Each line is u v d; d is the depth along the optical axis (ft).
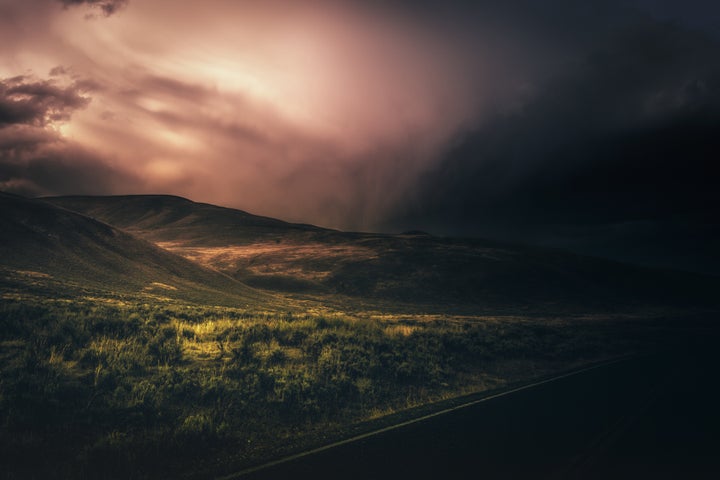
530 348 73.00
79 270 181.16
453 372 53.11
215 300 186.39
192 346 47.75
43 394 30.50
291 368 43.75
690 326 162.81
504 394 41.91
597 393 42.45
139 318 56.24
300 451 25.09
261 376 39.83
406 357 54.65
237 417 32.40
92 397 31.58
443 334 71.61
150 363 40.47
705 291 534.37
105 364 37.83
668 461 23.30
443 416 33.19
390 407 38.01
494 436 27.89
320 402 37.45
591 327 137.39
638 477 20.97
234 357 44.93
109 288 161.38
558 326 132.16
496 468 22.09
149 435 27.73
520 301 359.46
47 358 36.76
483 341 72.43
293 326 60.80
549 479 20.67
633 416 33.37
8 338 41.34
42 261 176.65
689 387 45.73
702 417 33.17
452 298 358.64
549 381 49.42
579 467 22.31
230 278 272.51
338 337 57.67
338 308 245.04
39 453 24.06
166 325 54.80
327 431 29.71
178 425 29.73
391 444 26.20
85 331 45.42
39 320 47.39
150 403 31.94
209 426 29.55
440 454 24.30
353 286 374.63
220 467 22.85
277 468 22.24
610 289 436.35
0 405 28.09
